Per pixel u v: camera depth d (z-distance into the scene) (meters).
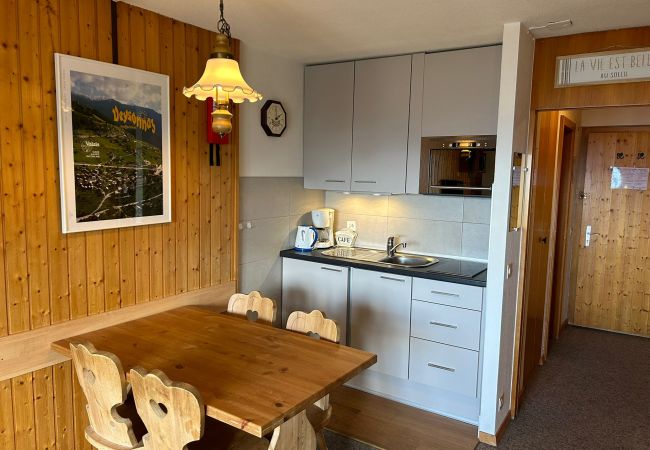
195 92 1.83
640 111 4.79
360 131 3.76
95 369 1.91
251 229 3.60
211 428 2.19
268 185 3.73
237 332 2.54
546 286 4.20
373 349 3.59
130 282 2.71
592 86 2.84
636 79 2.71
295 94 3.92
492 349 2.96
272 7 2.57
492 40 3.12
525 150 3.08
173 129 2.86
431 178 3.48
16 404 2.27
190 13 2.70
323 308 3.78
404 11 2.59
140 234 2.74
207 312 2.88
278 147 3.80
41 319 2.33
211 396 1.82
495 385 2.97
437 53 3.38
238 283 3.49
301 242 3.98
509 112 2.78
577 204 5.20
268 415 1.68
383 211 4.15
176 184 2.91
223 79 1.79
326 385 1.93
